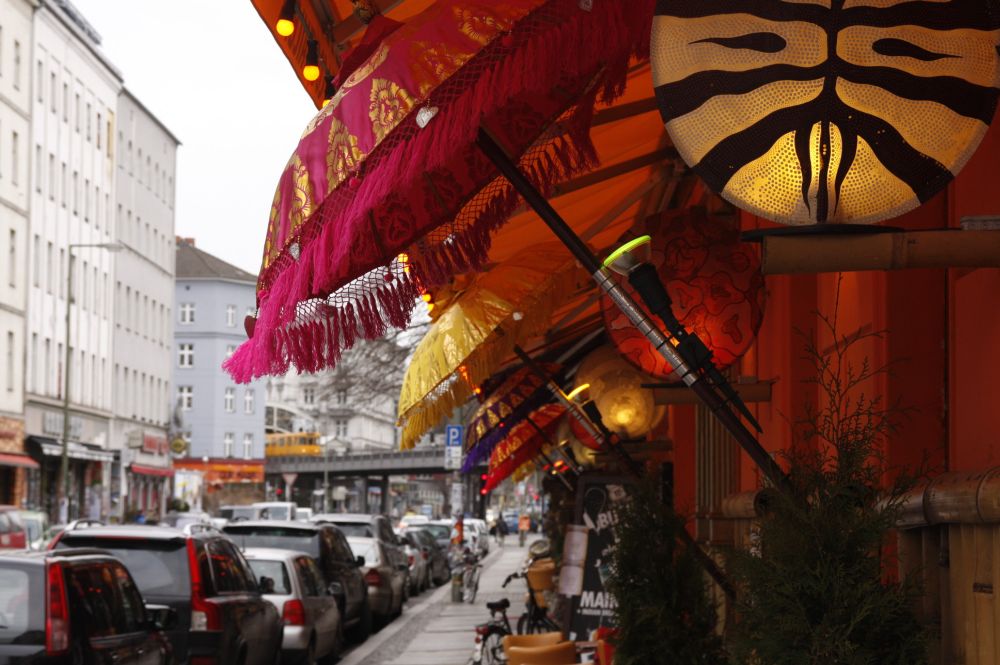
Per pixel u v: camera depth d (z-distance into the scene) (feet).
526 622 61.11
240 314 382.42
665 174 30.22
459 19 13.05
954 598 13.73
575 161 15.31
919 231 12.51
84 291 211.41
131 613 33.81
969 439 15.26
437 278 15.85
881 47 12.47
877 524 13.85
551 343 49.44
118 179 235.61
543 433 58.95
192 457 372.58
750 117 12.55
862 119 12.50
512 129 15.39
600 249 35.55
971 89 12.45
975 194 15.15
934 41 12.45
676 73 12.61
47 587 29.07
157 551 43.62
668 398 26.17
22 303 180.75
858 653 13.50
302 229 13.56
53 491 192.95
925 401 18.92
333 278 14.94
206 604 43.39
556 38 12.81
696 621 25.88
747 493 28.99
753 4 12.56
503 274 20.94
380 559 86.28
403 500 539.70
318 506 412.77
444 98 12.97
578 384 40.68
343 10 19.52
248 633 46.62
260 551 58.95
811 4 12.48
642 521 26.40
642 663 25.91
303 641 57.00
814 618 13.87
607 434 26.78
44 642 28.53
